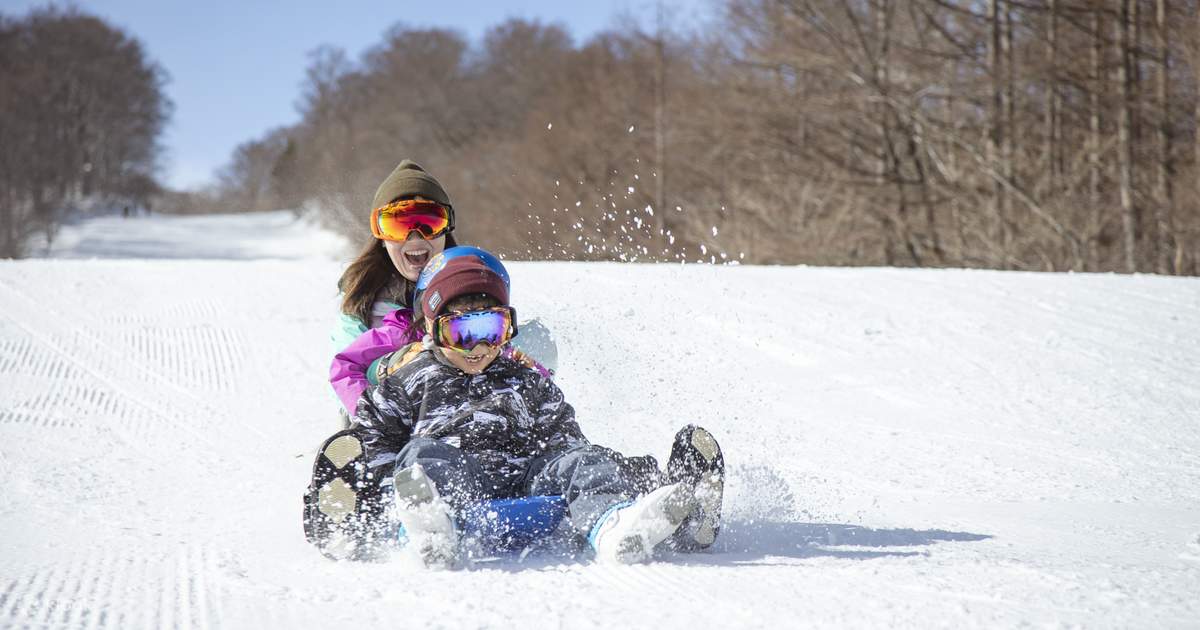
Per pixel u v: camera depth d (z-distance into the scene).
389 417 10.60
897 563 8.55
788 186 86.31
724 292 29.45
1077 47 81.06
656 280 29.55
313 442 18.80
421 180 13.05
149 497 13.95
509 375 10.97
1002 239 78.94
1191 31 72.31
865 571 8.12
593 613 6.97
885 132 85.19
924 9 83.38
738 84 90.31
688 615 6.86
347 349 12.08
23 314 31.62
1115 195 76.81
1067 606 6.89
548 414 11.04
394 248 12.90
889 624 6.50
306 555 9.84
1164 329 26.59
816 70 86.00
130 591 8.25
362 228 20.41
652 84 103.19
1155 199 72.94
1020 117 83.25
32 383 23.70
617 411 17.94
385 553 9.41
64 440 18.61
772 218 85.06
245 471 16.17
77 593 8.20
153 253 180.75
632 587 7.71
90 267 40.94
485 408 10.56
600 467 9.24
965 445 17.31
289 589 8.17
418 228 12.77
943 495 13.67
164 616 7.41
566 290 26.33
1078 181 77.69
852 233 84.12
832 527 10.87
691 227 85.94
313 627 6.98
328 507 9.27
